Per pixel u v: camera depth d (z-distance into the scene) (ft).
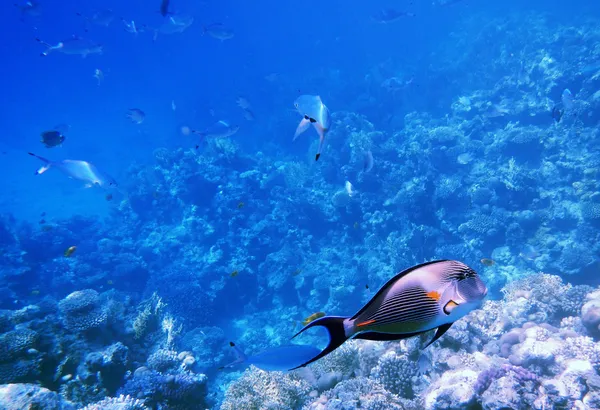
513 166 44.62
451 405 14.98
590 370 16.07
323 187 57.77
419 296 3.90
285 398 19.60
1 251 57.26
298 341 41.32
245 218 56.03
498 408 13.17
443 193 45.62
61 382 22.49
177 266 53.52
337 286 43.68
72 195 104.99
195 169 64.08
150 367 24.81
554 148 47.11
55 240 61.52
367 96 87.25
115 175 104.88
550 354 18.15
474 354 19.26
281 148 86.63
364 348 21.11
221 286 49.19
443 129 56.44
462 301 3.97
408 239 42.91
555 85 55.01
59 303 26.20
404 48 125.08
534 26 94.07
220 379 38.09
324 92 98.89
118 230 68.95
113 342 26.53
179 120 124.47
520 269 37.91
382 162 53.57
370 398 16.37
